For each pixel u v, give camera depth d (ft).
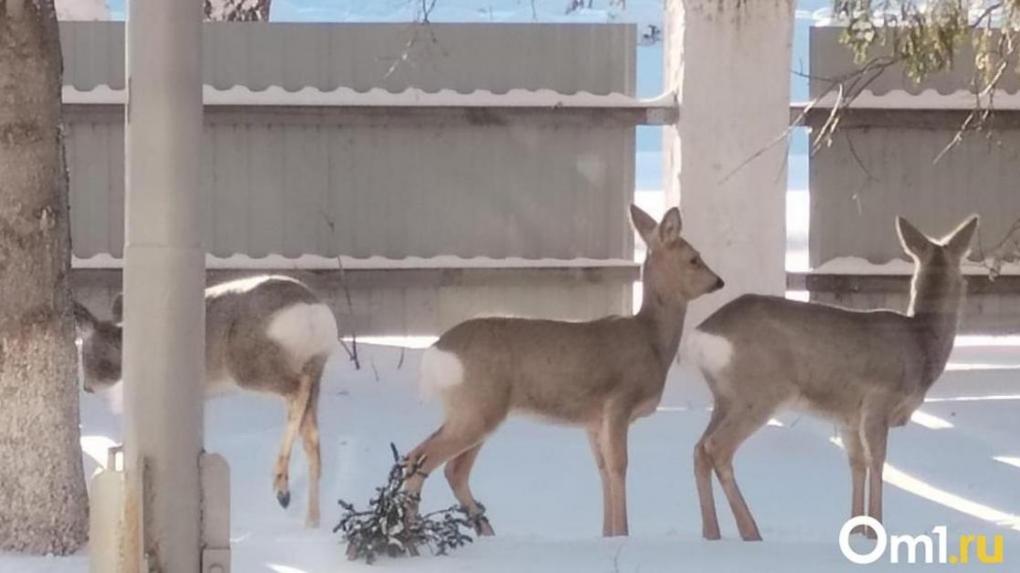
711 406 48.70
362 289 54.65
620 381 35.91
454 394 35.27
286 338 38.42
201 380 21.80
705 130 53.01
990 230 55.31
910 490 41.39
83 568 29.68
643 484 41.65
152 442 21.47
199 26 21.71
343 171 54.70
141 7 21.43
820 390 35.63
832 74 54.49
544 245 55.11
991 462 44.32
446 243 55.06
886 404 35.88
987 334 55.16
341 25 54.29
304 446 38.09
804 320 35.58
